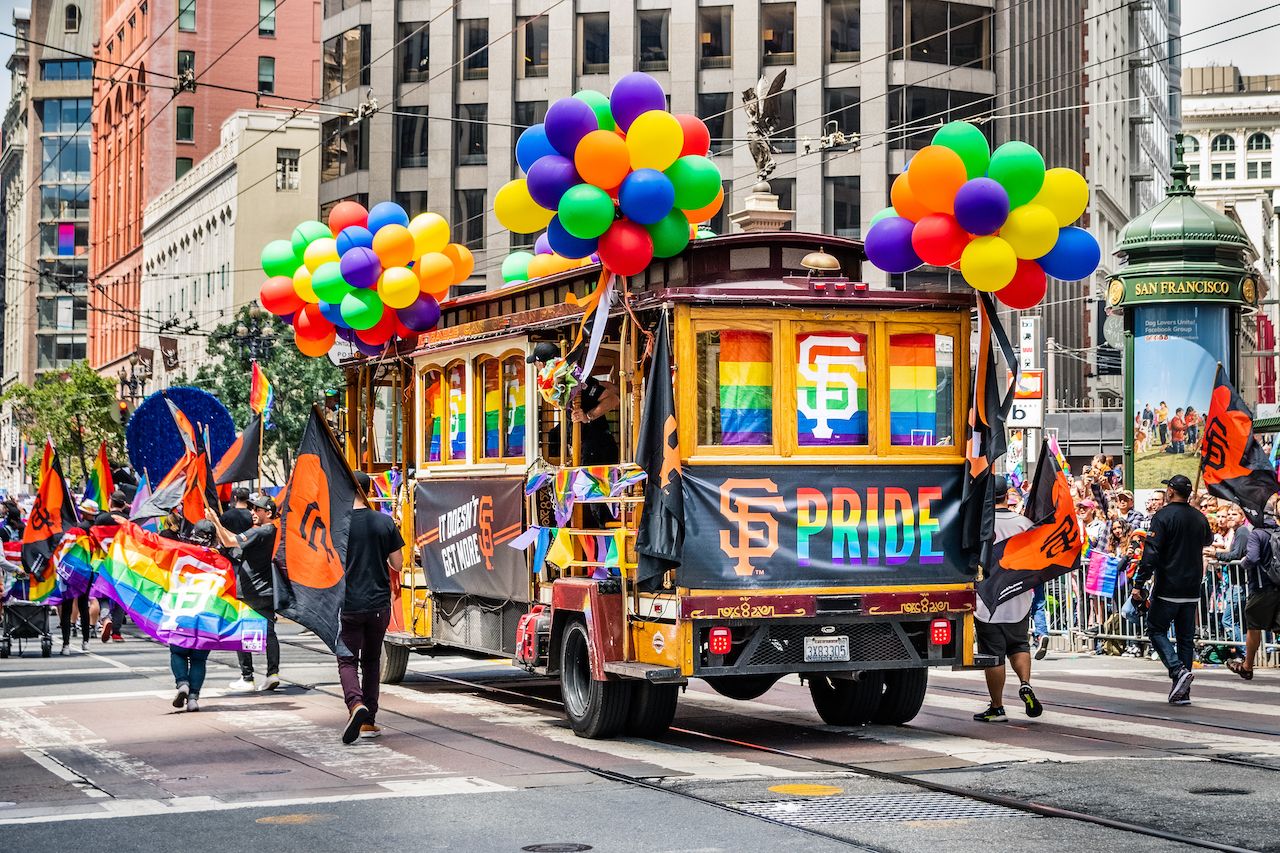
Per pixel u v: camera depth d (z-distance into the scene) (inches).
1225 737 425.7
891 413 428.5
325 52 2436.0
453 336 542.9
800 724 476.4
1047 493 464.1
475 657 597.6
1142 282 868.0
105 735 458.9
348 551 437.7
